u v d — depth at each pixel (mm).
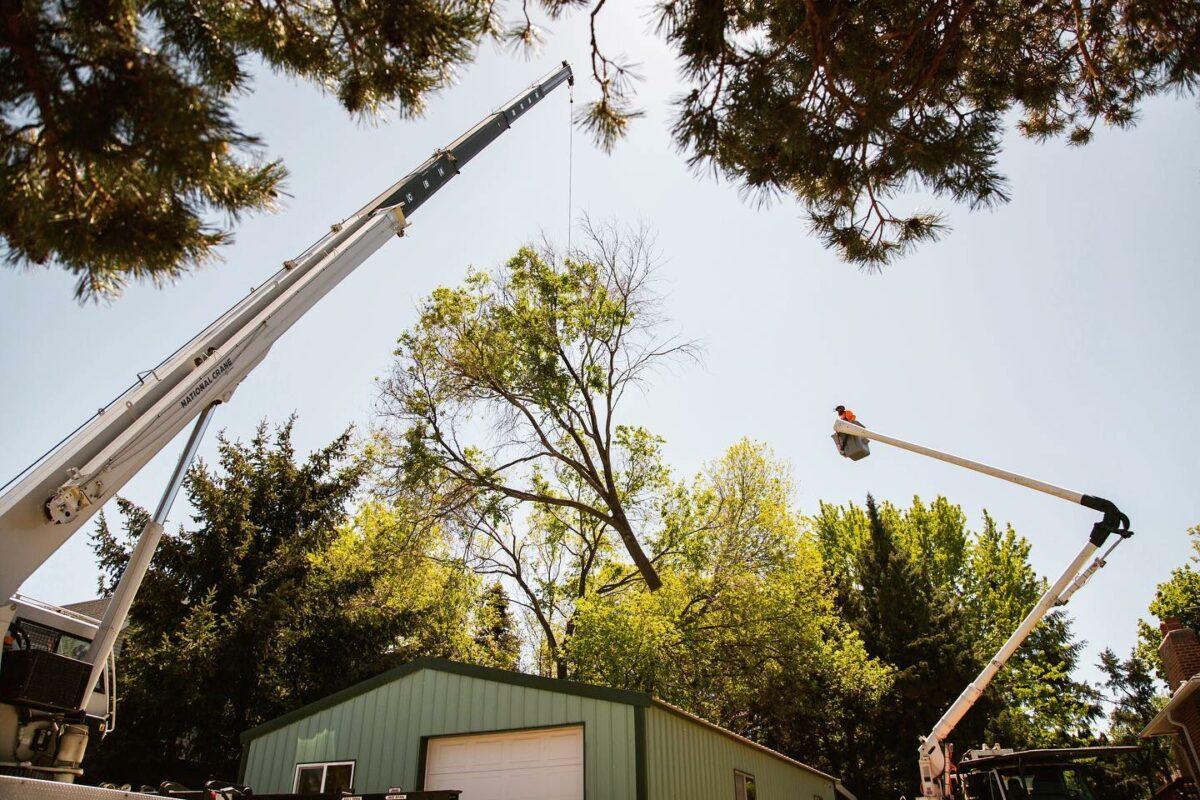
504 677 11414
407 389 22672
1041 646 38594
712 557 22531
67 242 3361
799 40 5398
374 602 22594
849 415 9211
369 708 12281
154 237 3355
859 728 28672
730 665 21078
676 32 4879
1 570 5570
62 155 3215
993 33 6000
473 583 26312
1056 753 10352
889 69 5531
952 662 28375
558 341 23109
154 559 19953
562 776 10523
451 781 11234
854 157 5949
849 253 6496
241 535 20906
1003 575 39750
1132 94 6289
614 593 24359
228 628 18547
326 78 4172
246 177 3477
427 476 22016
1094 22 5898
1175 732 17828
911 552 36000
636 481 24766
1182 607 31078
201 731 18281
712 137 5438
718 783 12648
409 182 11227
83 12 2975
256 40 3918
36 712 5797
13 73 3014
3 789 4543
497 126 14680
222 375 7359
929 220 6324
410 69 4004
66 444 6219
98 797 5387
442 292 22672
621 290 23422
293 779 12289
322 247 9094
